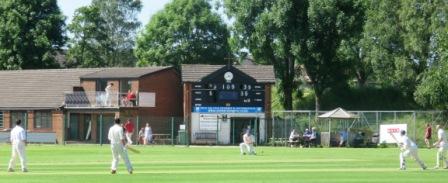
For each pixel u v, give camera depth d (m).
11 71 82.50
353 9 86.62
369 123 70.94
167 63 98.81
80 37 101.06
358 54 88.25
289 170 31.70
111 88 75.00
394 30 79.50
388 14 80.12
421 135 69.50
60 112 73.81
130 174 29.09
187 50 98.62
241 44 91.88
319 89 91.12
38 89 77.88
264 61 92.31
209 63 99.19
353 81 98.06
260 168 33.16
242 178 27.09
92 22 101.31
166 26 99.88
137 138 70.88
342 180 26.30
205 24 98.75
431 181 26.17
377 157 44.59
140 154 47.75
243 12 89.94
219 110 73.19
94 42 102.06
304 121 72.56
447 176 28.72
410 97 88.94
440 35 48.56
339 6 86.69
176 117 76.62
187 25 98.88
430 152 54.50
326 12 85.69
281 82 93.31
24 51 94.81
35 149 55.97
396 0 79.38
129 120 66.12
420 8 75.94
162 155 46.34
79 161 39.03
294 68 93.69
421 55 76.94
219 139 72.94
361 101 90.69
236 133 73.31
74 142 73.19
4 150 53.06
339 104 91.00
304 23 87.44
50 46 96.31
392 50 80.56
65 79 78.56
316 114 72.06
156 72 76.12
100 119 69.50
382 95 90.56
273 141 71.38
